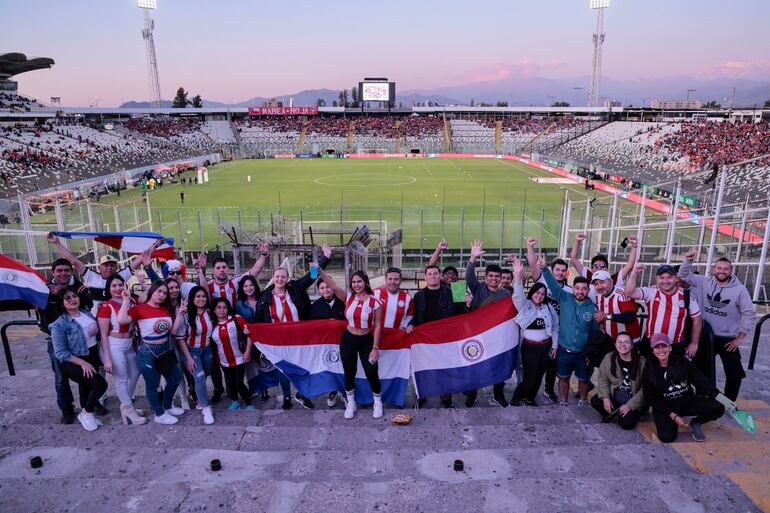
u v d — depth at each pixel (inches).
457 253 1040.2
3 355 367.2
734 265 460.1
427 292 289.3
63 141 2490.2
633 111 4050.2
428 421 252.8
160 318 250.8
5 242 708.0
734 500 161.5
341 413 267.0
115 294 250.7
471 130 4069.9
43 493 172.4
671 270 250.1
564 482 169.9
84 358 248.8
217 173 2632.9
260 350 280.2
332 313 293.1
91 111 3853.3
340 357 284.5
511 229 1253.1
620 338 235.5
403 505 160.9
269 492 167.9
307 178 2361.0
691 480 170.7
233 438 226.8
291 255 835.4
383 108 4554.6
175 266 303.4
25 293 257.1
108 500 167.8
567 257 856.9
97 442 226.2
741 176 1366.9
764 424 236.4
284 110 4320.9
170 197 1836.9
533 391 282.4
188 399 308.2
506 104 6328.7
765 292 493.7
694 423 224.8
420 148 3821.4
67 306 241.8
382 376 285.0
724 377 318.3
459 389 287.9
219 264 300.8
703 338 265.6
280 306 287.9
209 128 3946.9
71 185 1849.2
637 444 207.2
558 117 4370.1
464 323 283.9
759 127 2340.1
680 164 1998.0
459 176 2428.6
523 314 269.7
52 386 313.1
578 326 268.5
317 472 189.8
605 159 2586.1
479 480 174.1
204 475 189.6
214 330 270.5
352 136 3986.2
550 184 2149.4
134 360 257.8
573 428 234.2
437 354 285.3
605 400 242.7
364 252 685.9
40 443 225.1
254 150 3774.6
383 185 2107.5
